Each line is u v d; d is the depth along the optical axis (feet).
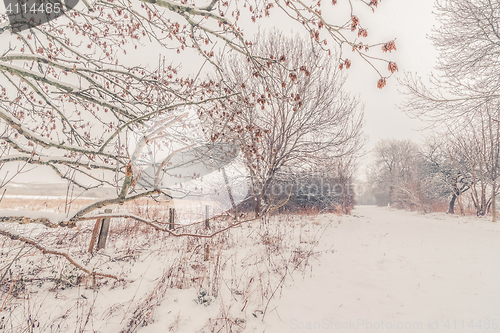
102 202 8.42
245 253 19.58
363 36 7.95
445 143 75.31
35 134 8.16
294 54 38.52
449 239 30.63
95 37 15.62
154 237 22.59
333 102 42.16
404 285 14.93
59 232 19.97
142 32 14.51
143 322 9.57
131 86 13.61
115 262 16.19
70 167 8.99
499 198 72.84
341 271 17.25
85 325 8.82
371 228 39.27
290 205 52.24
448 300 12.86
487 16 33.09
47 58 10.50
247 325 10.10
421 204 83.76
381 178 150.92
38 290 11.64
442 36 36.47
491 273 17.02
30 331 8.27
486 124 52.24
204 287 13.00
